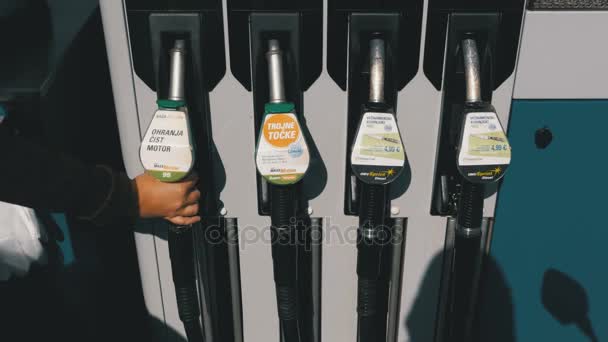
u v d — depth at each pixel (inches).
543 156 40.1
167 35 36.3
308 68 36.9
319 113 38.3
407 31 36.0
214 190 41.1
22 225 41.0
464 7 35.5
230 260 44.5
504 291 44.9
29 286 44.8
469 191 37.2
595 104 38.5
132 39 36.4
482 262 44.6
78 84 43.7
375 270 39.4
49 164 32.8
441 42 36.4
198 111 37.6
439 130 38.9
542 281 44.3
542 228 42.4
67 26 45.3
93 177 34.7
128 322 54.3
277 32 35.7
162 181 35.8
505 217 42.1
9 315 45.3
